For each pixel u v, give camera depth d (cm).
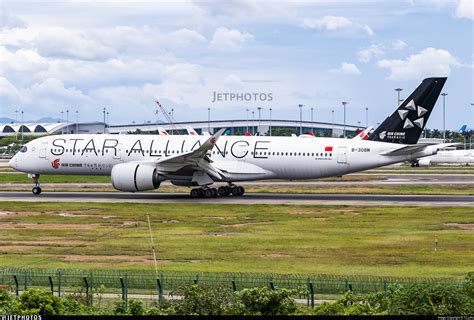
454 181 16325
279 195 12644
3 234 8425
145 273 6112
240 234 8381
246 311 4556
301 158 12050
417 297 4375
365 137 12681
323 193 13100
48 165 12612
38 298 4641
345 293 4841
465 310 4284
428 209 10575
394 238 8062
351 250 7344
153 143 12256
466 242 7781
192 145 12144
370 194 12962
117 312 4656
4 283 5672
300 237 8144
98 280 5734
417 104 12156
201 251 7294
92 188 14125
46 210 10525
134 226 9006
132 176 11500
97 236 8262
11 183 15750
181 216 9862
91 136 12631
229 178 12138
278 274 6112
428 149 12075
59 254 7169
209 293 4662
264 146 12125
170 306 4784
